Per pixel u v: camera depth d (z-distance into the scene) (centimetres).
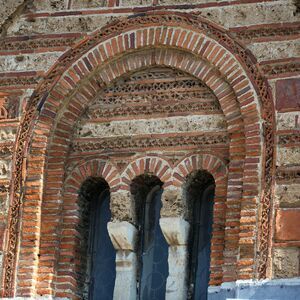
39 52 2741
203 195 2670
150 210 2689
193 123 2647
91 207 2722
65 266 2650
